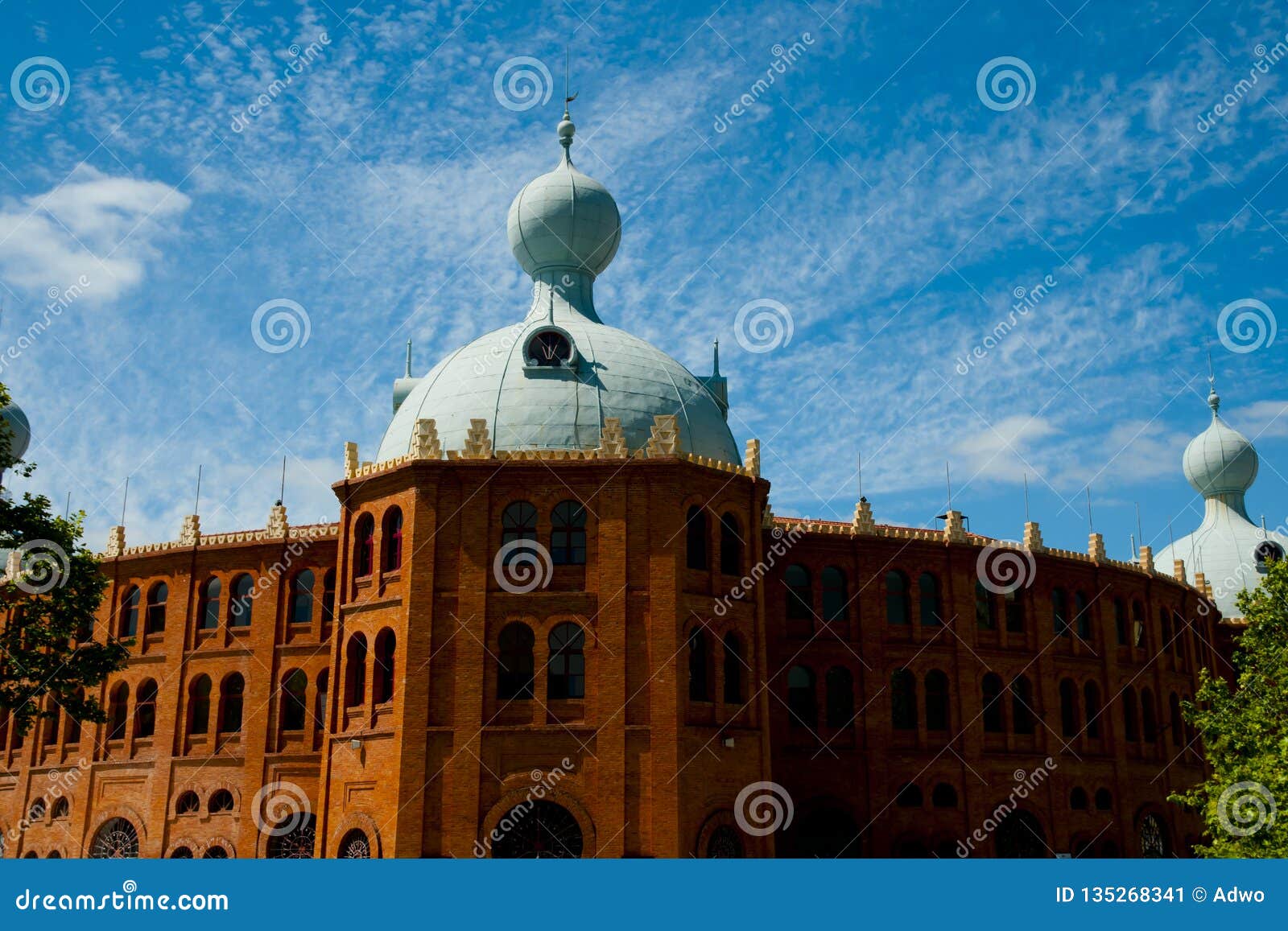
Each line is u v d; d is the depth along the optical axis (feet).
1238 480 261.24
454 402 153.48
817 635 168.55
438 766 131.34
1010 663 177.06
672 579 135.44
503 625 135.74
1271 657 134.10
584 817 129.90
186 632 176.24
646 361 159.94
